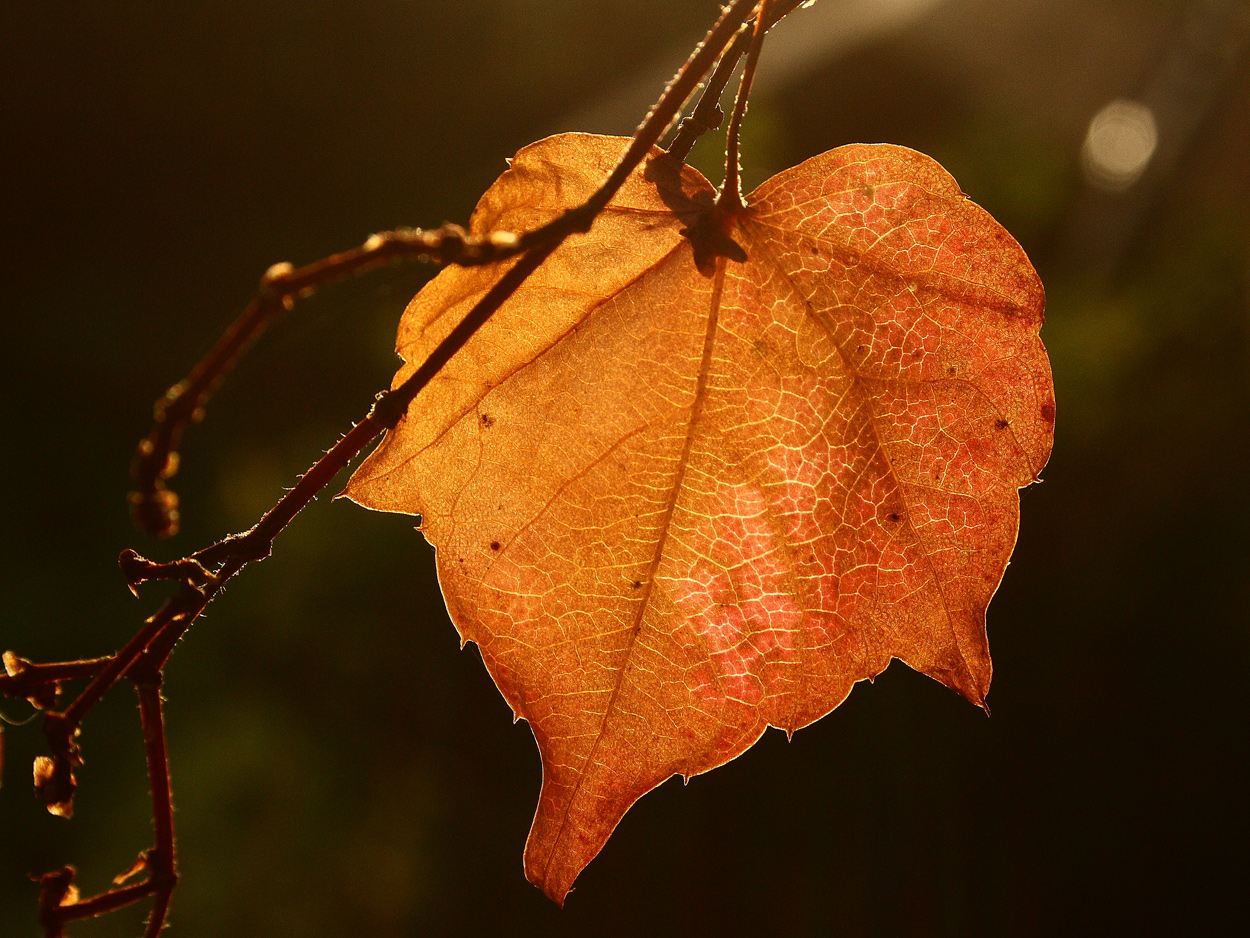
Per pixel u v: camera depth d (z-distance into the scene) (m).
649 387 0.38
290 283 0.34
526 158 0.37
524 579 0.38
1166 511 1.62
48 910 0.35
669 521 0.38
